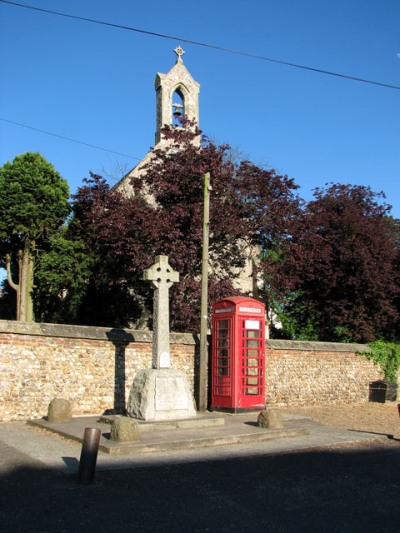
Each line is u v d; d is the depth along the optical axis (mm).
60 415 11852
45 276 20688
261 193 19844
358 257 21328
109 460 8477
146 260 17672
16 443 9711
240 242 22641
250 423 12195
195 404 15172
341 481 7645
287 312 26031
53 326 12969
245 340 14383
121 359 14000
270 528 5621
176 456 8953
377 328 23672
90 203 20297
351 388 19094
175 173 18984
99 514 5902
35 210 20578
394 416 15805
